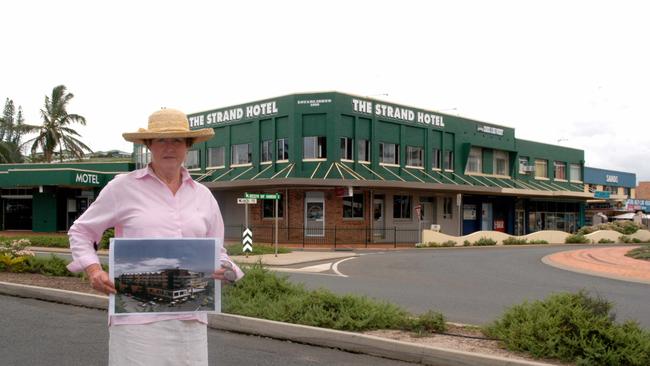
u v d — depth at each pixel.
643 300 12.14
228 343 7.48
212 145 36.34
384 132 33.91
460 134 38.94
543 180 47.06
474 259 22.33
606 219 57.50
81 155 47.31
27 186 37.22
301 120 31.55
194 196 3.40
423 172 36.09
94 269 3.05
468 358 6.38
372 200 32.94
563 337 6.42
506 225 42.97
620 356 6.04
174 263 3.12
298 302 8.25
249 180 30.52
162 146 3.30
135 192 3.22
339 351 7.20
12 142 58.75
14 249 13.76
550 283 15.07
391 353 6.89
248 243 21.23
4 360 6.54
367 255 24.11
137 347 3.06
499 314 10.00
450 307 10.73
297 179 29.19
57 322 8.56
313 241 31.31
